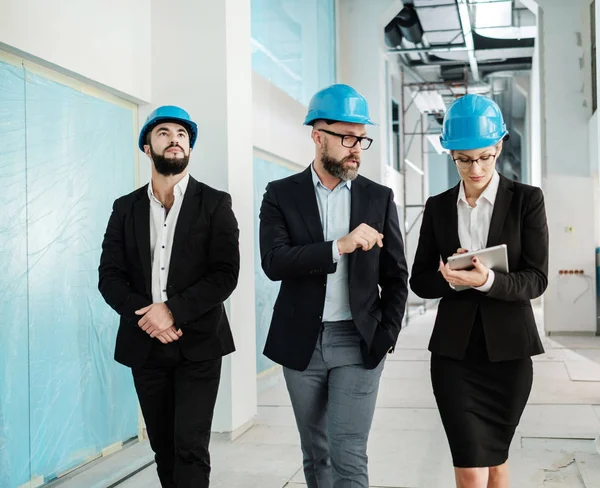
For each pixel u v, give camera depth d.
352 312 2.52
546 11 11.05
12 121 3.71
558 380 7.12
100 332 4.46
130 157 4.93
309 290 2.57
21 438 3.74
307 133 9.32
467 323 2.41
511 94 19.58
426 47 14.85
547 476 4.10
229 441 4.97
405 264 2.66
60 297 4.07
